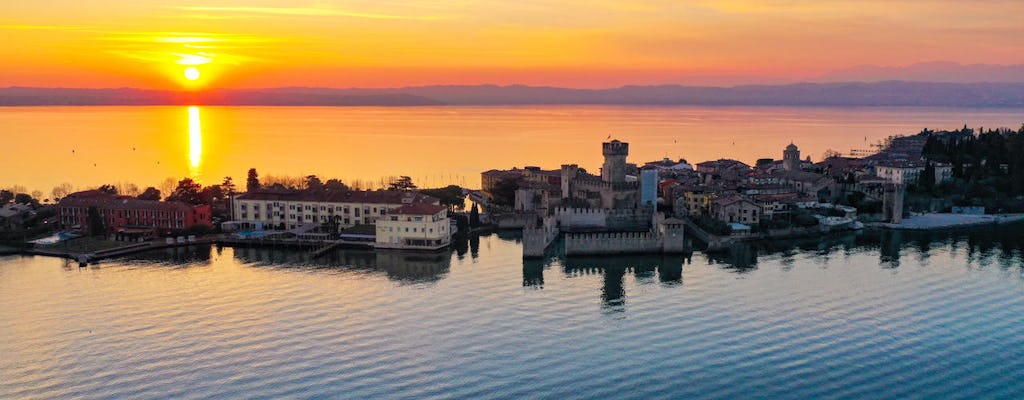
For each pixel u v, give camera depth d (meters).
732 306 177.25
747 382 138.00
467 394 133.75
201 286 193.00
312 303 178.75
